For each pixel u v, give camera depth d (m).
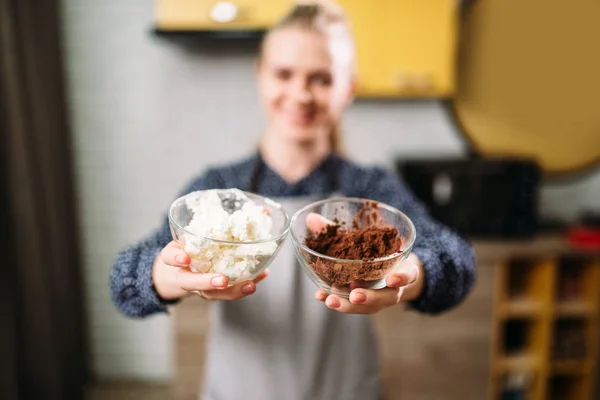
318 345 1.39
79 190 2.87
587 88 2.81
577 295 2.65
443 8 2.36
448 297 1.04
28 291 2.26
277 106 1.41
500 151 2.89
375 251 0.83
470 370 2.56
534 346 2.68
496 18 2.74
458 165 2.47
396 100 2.81
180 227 0.78
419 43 2.39
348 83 1.46
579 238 2.50
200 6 2.29
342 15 1.42
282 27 1.38
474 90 2.82
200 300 2.47
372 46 2.38
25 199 2.19
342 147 1.56
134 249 1.04
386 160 2.89
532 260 2.60
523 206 2.49
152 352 3.10
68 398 2.71
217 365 1.42
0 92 2.08
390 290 0.79
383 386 2.55
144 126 2.81
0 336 2.11
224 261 0.78
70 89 2.74
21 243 2.21
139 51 2.72
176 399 2.55
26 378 2.31
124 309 1.04
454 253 1.06
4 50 2.08
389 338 2.51
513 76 2.80
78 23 2.68
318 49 1.34
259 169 1.44
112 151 2.84
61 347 2.63
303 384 1.40
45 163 2.43
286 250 1.37
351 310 0.80
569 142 2.88
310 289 1.38
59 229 2.61
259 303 1.38
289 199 1.43
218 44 2.73
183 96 2.79
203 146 2.85
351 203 0.92
